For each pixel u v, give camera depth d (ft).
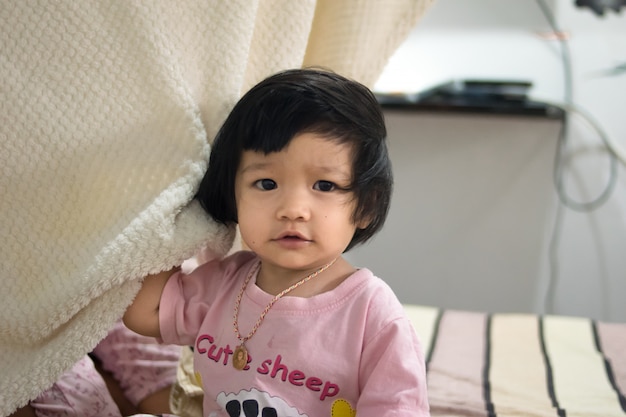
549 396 3.60
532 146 5.82
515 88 5.65
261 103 2.30
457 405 3.46
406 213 6.15
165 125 2.46
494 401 3.51
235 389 2.40
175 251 2.44
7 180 2.40
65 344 2.48
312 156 2.25
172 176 2.45
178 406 3.24
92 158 2.42
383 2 2.93
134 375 3.32
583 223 5.88
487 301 6.22
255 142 2.28
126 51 2.41
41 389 2.51
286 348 2.37
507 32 5.78
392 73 5.99
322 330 2.38
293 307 2.42
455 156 5.95
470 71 5.89
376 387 2.26
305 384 2.34
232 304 2.55
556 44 5.72
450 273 6.23
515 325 4.52
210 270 2.71
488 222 6.04
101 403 3.00
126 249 2.35
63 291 2.40
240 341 2.45
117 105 2.42
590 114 5.71
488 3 5.76
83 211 2.44
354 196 2.33
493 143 5.87
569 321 4.56
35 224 2.44
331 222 2.29
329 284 2.48
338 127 2.26
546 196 5.90
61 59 2.37
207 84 2.54
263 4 2.70
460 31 5.85
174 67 2.45
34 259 2.44
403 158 6.03
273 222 2.28
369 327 2.36
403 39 3.05
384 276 6.35
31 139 2.38
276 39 2.75
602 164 5.74
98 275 2.35
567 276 6.01
